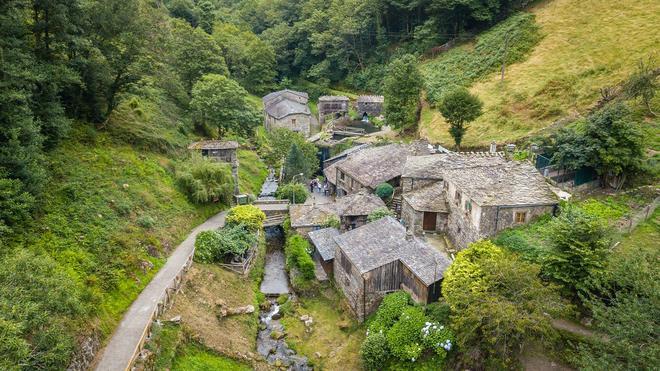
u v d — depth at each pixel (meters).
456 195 37.31
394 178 50.28
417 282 30.12
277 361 29.53
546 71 64.38
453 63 80.31
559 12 75.88
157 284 31.20
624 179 36.50
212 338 28.86
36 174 27.38
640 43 59.59
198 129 62.25
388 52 103.38
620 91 51.81
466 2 82.75
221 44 100.62
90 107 42.72
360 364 28.64
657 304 19.20
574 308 24.56
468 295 24.41
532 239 30.41
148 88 50.38
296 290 37.75
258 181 61.50
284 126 81.06
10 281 18.08
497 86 66.94
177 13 102.00
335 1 111.31
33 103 32.06
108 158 39.66
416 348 26.69
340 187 57.72
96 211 32.88
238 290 35.88
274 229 51.16
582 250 24.33
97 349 23.73
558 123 52.56
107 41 40.50
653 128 42.53
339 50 106.31
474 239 33.59
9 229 23.97
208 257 36.72
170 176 45.12
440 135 62.16
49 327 18.27
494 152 49.12
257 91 107.06
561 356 24.67
